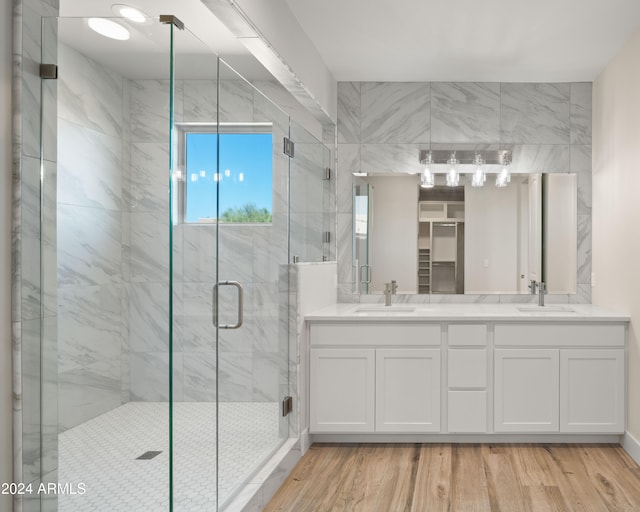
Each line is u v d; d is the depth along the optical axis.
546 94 4.51
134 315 1.94
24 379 1.88
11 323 1.85
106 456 1.94
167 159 1.92
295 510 2.83
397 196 4.58
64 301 1.94
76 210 1.93
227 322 2.46
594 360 3.74
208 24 3.52
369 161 4.60
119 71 1.93
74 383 1.94
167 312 1.93
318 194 4.05
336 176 4.62
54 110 1.93
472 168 4.54
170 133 1.92
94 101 1.93
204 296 2.22
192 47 2.08
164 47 1.92
